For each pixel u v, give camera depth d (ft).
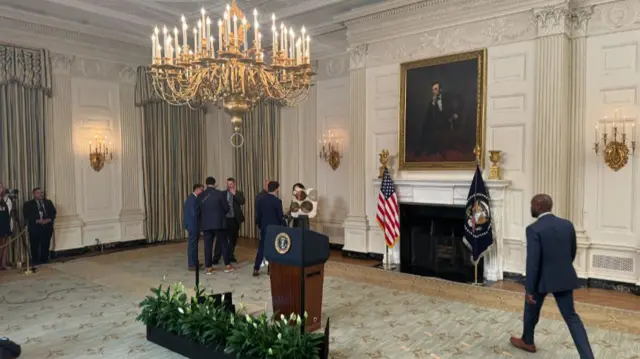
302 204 26.84
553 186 19.15
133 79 30.50
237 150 33.53
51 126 26.48
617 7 18.38
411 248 23.91
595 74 18.93
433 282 20.11
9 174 24.61
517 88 20.10
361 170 25.29
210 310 12.37
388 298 17.71
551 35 18.99
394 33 23.61
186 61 12.54
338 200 28.60
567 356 12.21
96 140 28.68
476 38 21.12
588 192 19.20
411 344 13.12
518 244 20.20
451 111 21.81
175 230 32.65
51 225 25.23
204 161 35.01
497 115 20.63
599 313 15.66
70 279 21.07
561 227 11.32
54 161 26.61
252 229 33.06
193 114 34.04
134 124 30.66
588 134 19.12
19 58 24.79
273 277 14.23
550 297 17.30
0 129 24.23
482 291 18.58
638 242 18.15
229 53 11.41
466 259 22.00
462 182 21.06
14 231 24.27
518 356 12.24
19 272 22.50
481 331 14.12
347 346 12.99
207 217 21.94
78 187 27.91
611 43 18.58
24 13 23.62
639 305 16.52
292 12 23.82
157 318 13.19
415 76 22.94
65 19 24.91
